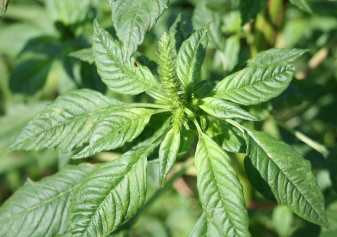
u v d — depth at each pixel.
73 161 0.69
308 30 0.97
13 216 0.61
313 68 0.86
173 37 0.63
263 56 0.60
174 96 0.55
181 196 0.99
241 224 0.51
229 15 0.73
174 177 0.69
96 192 0.53
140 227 0.97
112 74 0.57
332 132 0.98
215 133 0.57
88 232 0.53
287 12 0.93
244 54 0.79
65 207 0.62
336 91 0.92
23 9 1.04
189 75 0.55
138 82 0.57
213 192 0.52
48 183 0.62
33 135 0.57
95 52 0.57
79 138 0.58
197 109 0.57
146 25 0.51
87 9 0.76
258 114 0.65
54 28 0.79
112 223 0.53
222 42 0.67
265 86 0.55
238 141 0.57
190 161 0.71
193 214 0.98
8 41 0.80
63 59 0.78
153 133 0.60
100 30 0.57
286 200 0.54
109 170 0.54
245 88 0.55
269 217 0.88
